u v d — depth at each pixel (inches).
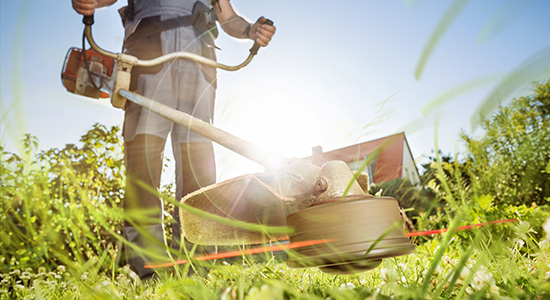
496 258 40.7
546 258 42.2
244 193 45.3
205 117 98.7
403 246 37.0
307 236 37.8
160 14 98.1
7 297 65.2
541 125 92.6
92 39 78.3
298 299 31.2
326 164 42.9
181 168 96.5
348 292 31.2
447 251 60.1
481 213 70.2
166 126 93.4
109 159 161.2
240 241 49.1
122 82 80.5
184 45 97.6
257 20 91.3
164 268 63.9
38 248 69.8
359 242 36.0
